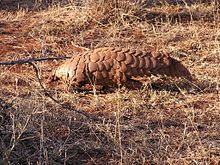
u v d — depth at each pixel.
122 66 8.96
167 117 8.30
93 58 9.09
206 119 8.25
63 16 13.20
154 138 7.67
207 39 11.80
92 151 7.36
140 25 12.72
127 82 9.05
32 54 11.16
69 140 7.60
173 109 8.59
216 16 13.24
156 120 8.20
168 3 14.39
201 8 13.74
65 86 9.20
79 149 7.42
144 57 9.01
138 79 9.02
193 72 9.98
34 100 8.30
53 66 10.46
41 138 7.13
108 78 9.05
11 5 14.59
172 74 8.98
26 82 9.59
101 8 13.16
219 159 7.13
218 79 9.61
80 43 11.82
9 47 11.56
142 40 11.97
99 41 11.96
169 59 9.01
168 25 12.59
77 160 7.20
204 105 8.74
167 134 7.78
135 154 7.20
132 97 8.88
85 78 9.05
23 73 10.04
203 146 7.45
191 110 8.42
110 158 7.21
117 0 13.18
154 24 12.99
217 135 7.75
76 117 8.14
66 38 12.14
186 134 7.72
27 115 7.61
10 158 7.10
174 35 11.95
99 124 7.86
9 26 12.91
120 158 7.20
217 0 14.31
